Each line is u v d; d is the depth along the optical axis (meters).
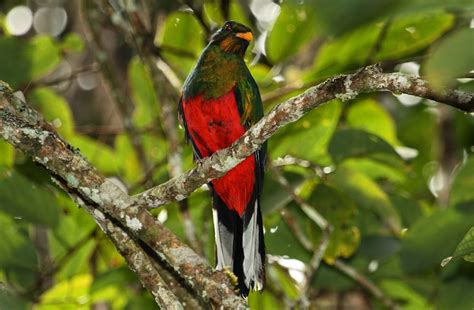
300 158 10.02
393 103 14.00
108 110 14.59
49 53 10.99
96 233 10.62
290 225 10.27
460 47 3.87
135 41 11.73
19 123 7.06
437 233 8.91
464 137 13.02
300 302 9.55
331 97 6.61
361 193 9.36
